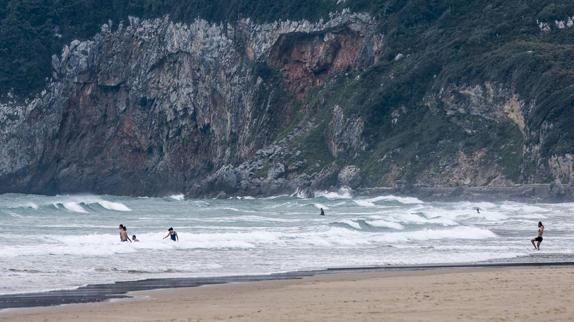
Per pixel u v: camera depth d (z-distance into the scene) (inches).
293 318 3673.7
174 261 6323.8
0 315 3919.8
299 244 7765.8
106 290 4810.5
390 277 5310.0
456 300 4074.8
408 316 3646.7
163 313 3929.6
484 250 7391.7
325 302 4163.4
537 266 6038.4
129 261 6259.8
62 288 4886.8
